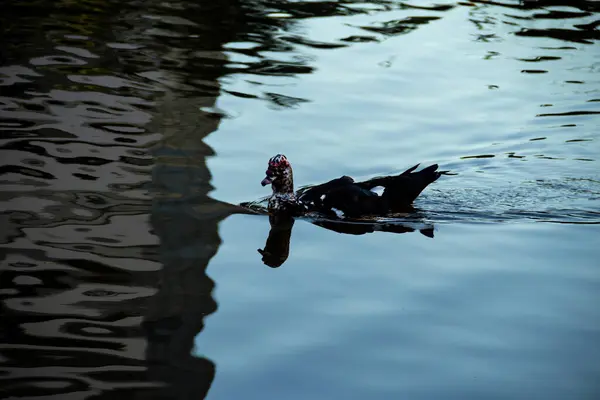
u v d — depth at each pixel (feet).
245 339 25.32
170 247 31.89
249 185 39.42
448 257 32.12
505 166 42.96
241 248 32.60
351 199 37.37
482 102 52.34
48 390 21.97
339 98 52.24
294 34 65.82
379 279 29.91
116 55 58.03
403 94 53.42
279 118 48.52
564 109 51.19
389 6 76.13
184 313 26.66
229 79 54.80
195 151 43.01
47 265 29.55
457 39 65.87
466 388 22.88
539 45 64.49
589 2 78.59
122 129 45.09
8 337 24.71
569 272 30.58
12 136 42.88
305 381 23.11
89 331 25.17
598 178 41.83
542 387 22.95
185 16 69.51
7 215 33.73
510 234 34.71
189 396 21.88
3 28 62.80
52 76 52.70
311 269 30.81
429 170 39.19
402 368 23.85
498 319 26.81
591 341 25.45
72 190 36.83
